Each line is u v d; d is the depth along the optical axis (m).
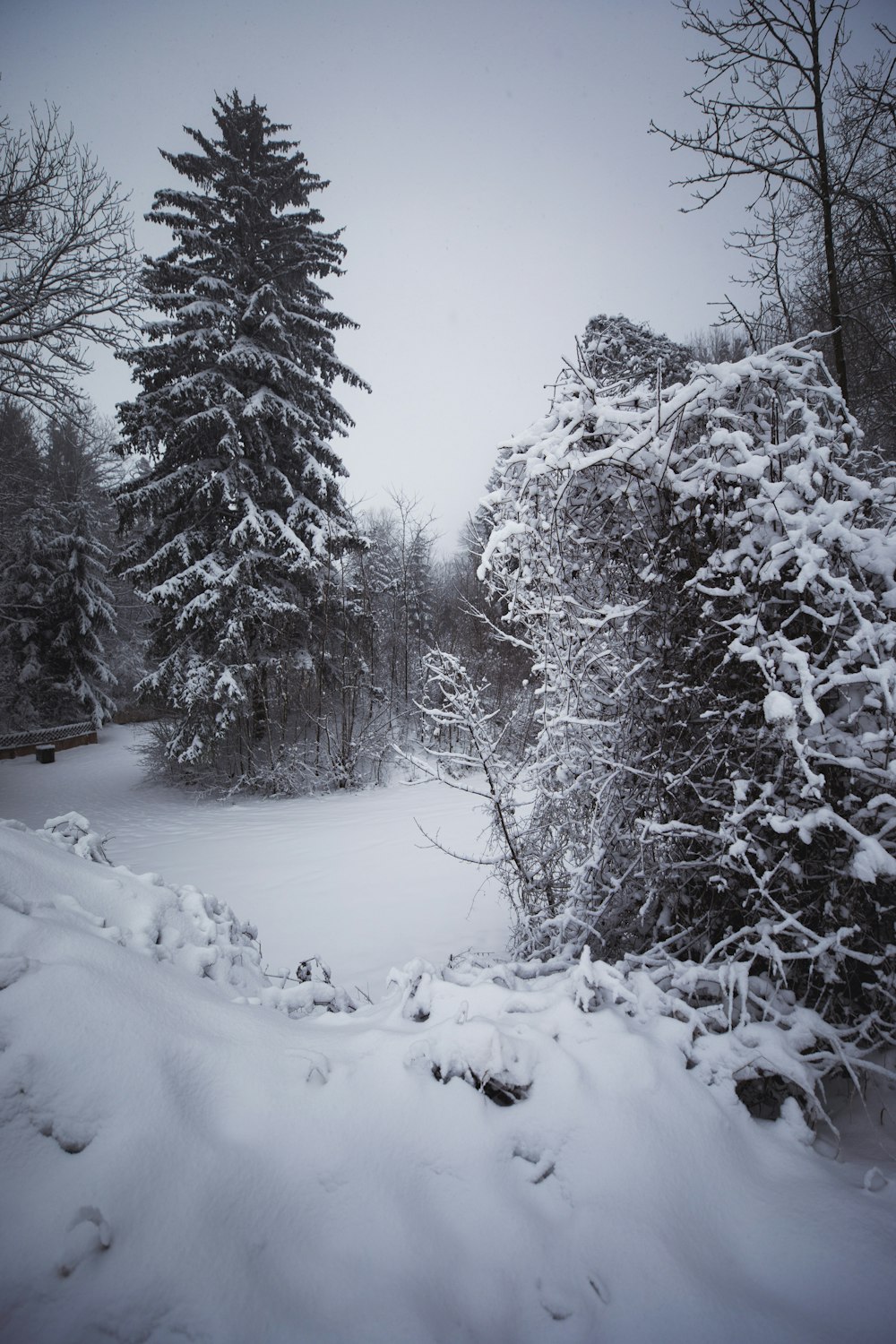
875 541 2.35
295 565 13.23
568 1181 1.50
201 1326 1.10
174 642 14.10
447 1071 1.71
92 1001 1.63
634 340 10.02
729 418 2.53
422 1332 1.15
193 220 13.86
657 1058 1.79
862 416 6.61
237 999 2.18
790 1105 1.82
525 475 2.86
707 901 2.64
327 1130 1.54
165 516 14.20
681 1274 1.30
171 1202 1.28
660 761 2.63
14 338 9.79
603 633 2.84
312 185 15.00
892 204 5.61
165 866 7.91
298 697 14.94
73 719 24.27
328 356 15.05
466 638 15.88
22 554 22.59
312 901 6.06
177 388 12.48
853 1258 1.34
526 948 2.94
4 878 2.06
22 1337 1.05
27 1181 1.27
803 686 2.04
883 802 2.01
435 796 12.46
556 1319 1.22
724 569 2.42
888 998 2.12
